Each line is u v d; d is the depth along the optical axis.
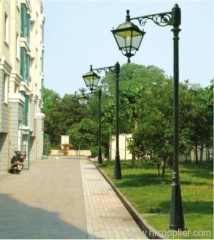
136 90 31.44
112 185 17.42
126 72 62.44
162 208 11.34
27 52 33.62
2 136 24.83
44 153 48.41
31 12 38.03
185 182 17.89
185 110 18.42
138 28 10.30
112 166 28.64
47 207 12.37
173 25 9.26
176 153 9.05
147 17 9.64
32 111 37.53
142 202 12.42
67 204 12.98
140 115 18.70
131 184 17.45
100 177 22.36
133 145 17.86
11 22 27.19
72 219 10.55
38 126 41.25
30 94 36.62
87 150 58.28
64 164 33.69
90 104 52.06
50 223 10.00
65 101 69.44
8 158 24.73
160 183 17.67
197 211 10.91
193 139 28.25
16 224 9.84
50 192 15.81
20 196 14.62
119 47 10.52
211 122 27.83
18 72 29.06
